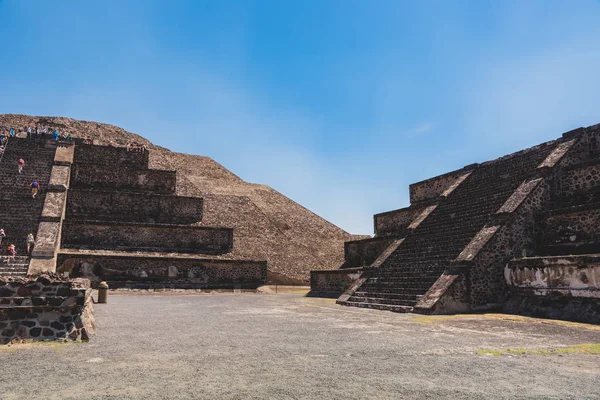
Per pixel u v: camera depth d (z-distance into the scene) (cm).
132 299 2014
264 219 3753
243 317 1265
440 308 1345
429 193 2591
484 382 536
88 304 993
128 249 2747
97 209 3023
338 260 3656
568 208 1423
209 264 2800
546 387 515
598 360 664
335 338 872
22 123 4716
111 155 3541
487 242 1448
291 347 768
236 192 4462
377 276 1875
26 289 792
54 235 2262
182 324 1088
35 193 2570
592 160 1520
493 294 1433
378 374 573
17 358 655
